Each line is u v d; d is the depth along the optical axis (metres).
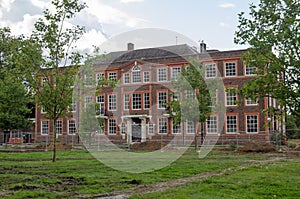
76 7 19.11
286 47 13.75
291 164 18.05
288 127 38.62
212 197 9.42
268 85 14.12
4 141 40.25
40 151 29.17
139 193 10.35
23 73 18.66
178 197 9.43
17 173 14.66
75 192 10.53
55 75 18.97
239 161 19.95
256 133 37.53
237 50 39.53
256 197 9.41
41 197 9.78
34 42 18.86
